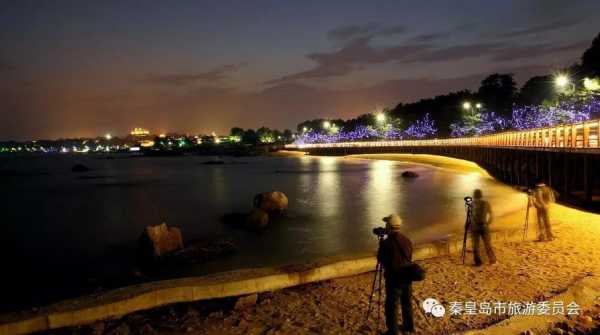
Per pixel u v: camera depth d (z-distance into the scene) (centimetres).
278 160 14812
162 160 17900
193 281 1024
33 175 9412
